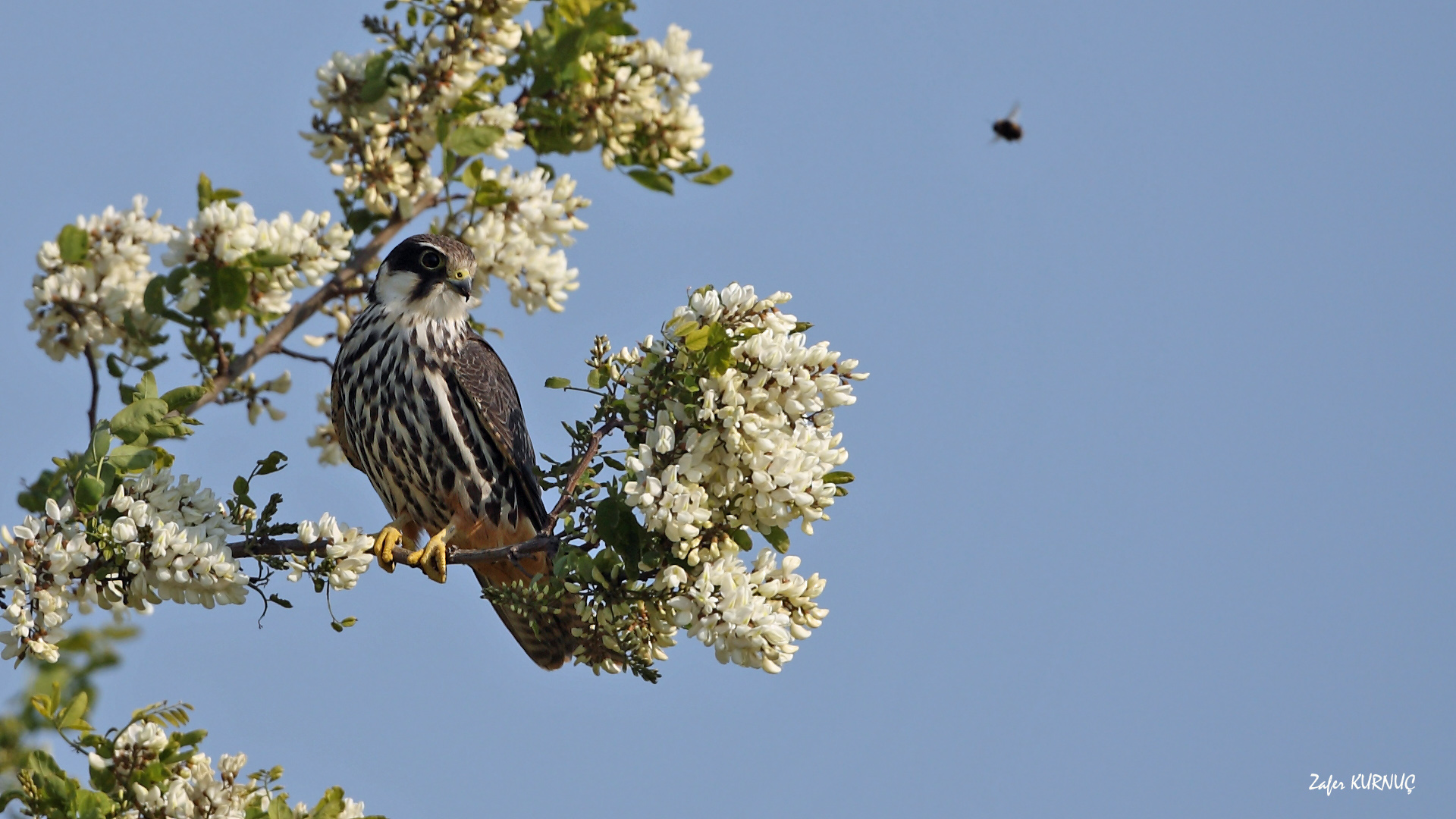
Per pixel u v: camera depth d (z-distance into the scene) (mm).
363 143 12898
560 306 13883
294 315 13227
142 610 10438
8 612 10047
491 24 12977
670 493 9391
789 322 9922
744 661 9305
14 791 10117
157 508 10500
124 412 10578
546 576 10250
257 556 10500
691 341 9617
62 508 10367
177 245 11781
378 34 13086
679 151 13953
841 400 9734
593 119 13664
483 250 13570
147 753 10047
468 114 12992
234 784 10336
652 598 9602
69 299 12141
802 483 9398
